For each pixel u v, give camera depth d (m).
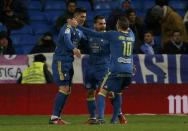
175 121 37.72
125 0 54.50
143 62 45.22
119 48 33.69
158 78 45.31
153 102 45.22
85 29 34.31
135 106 45.12
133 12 50.41
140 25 51.59
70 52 34.19
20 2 57.12
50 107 44.69
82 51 44.44
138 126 30.20
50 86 44.62
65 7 61.19
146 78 45.25
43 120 39.59
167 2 57.91
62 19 51.31
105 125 31.31
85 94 44.62
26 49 56.34
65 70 34.06
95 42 35.25
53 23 59.41
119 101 34.56
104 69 35.41
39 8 61.06
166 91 45.25
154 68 45.31
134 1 62.84
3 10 55.81
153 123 33.97
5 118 41.47
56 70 34.34
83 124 33.50
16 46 56.47
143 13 61.28
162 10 54.03
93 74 35.44
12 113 44.72
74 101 44.62
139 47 49.06
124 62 33.84
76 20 34.41
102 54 35.41
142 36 51.56
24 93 44.62
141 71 45.22
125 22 33.81
